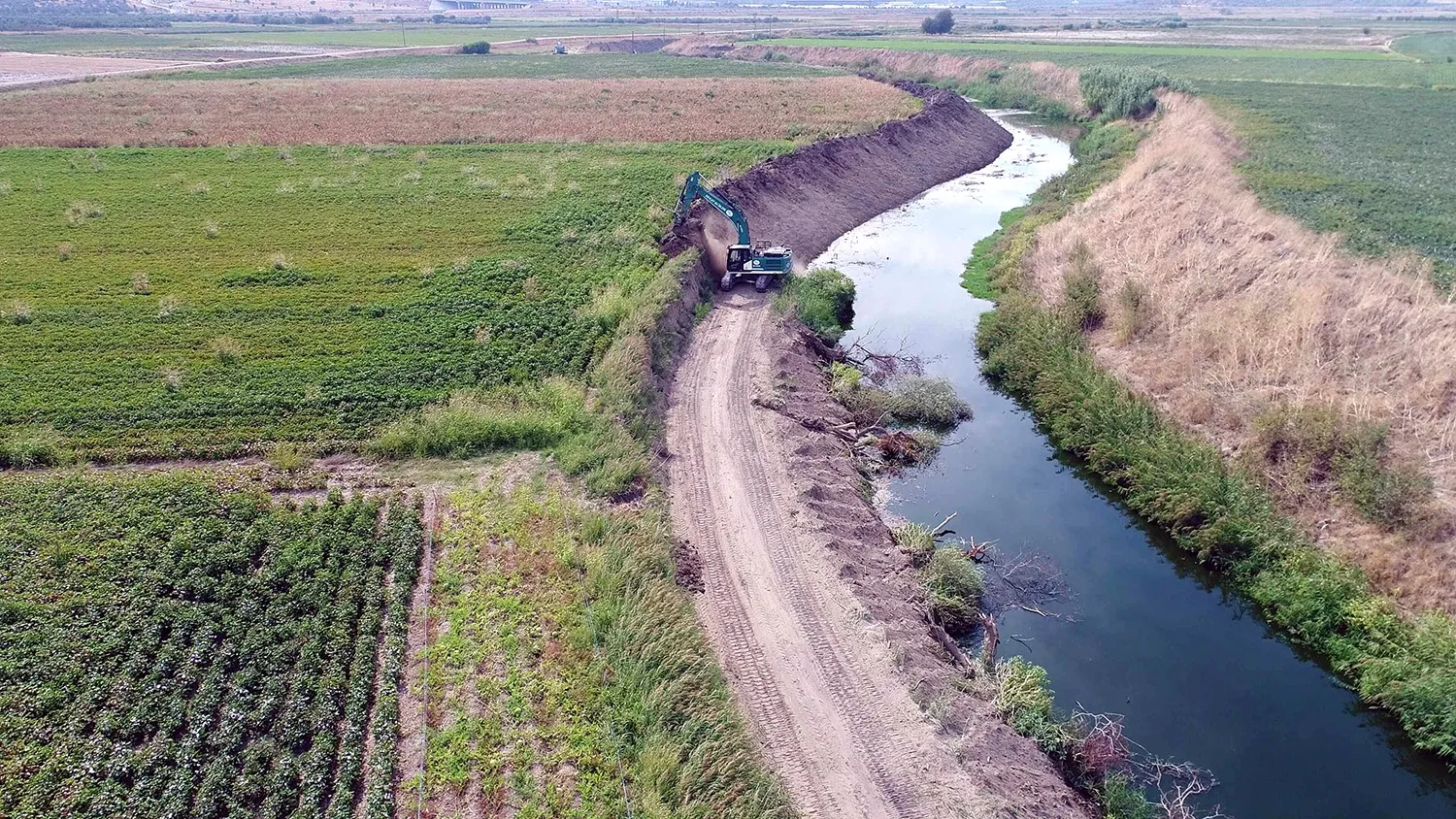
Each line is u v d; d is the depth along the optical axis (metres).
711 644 21.56
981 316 42.94
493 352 34.31
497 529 24.72
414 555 23.33
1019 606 24.39
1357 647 21.80
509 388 31.78
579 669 19.84
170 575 22.16
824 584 23.56
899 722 19.53
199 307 37.81
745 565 24.31
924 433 32.69
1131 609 24.33
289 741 17.97
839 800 17.84
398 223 48.41
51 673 19.33
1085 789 18.80
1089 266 41.53
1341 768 19.48
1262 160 57.84
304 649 19.91
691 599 22.88
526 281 40.25
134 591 21.58
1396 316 30.95
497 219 49.00
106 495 25.33
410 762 17.84
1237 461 27.97
